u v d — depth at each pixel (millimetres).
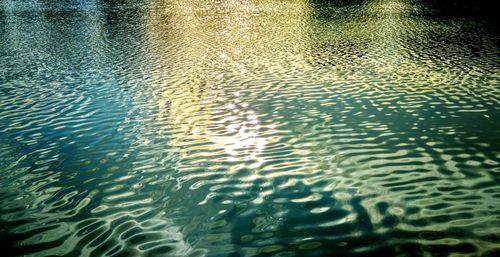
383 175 12031
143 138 15492
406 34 39062
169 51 33531
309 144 14508
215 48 34469
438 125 15859
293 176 12172
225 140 15109
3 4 75062
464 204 10297
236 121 17094
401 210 10125
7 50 34656
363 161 13023
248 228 9594
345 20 50688
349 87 21672
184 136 15609
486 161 12695
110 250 8789
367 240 8938
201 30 45062
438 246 8641
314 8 65688
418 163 12719
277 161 13234
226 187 11633
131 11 64000
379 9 61031
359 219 9797
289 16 56438
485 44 32875
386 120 16594
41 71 27141
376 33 40219
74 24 50531
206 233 9422
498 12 54125
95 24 50438
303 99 19828
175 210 10469
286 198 10930
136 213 10367
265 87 22234
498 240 8773
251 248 8812
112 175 12539
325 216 9984
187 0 82625
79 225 9820
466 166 12414
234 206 10609
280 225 9672
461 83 21750
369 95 20125
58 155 14086
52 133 16125
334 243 8875
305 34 41031
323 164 12898
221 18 55375
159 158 13695
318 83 22672
